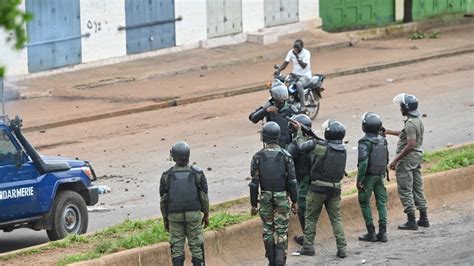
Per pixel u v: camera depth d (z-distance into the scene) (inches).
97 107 2509.8
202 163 1881.2
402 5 3873.0
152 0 3120.1
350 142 2032.5
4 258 1170.6
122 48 3048.7
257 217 1337.4
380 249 1309.1
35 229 1304.1
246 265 1268.5
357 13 3735.2
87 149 2063.2
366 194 1331.2
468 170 1630.2
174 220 1099.9
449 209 1546.5
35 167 1289.4
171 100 2578.7
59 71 2869.1
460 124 2206.0
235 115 2422.5
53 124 2326.5
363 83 2815.0
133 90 2723.9
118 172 1827.0
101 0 2972.4
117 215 1493.6
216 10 3299.7
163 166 1875.0
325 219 1408.7
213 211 1412.4
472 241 1336.1
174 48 3196.4
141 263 1180.5
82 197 1364.4
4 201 1245.7
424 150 1911.9
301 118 1282.0
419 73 2967.5
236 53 3248.0
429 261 1237.7
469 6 4156.0
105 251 1181.7
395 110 2385.6
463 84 2748.5
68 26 2886.3
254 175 1165.7
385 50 3383.4
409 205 1401.3
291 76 2236.7
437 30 3855.8
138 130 2268.7
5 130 1263.5
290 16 3528.5
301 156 1274.6
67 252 1202.6
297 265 1232.8
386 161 1326.3
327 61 3166.8
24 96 2625.5
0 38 2517.2
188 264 1219.9
